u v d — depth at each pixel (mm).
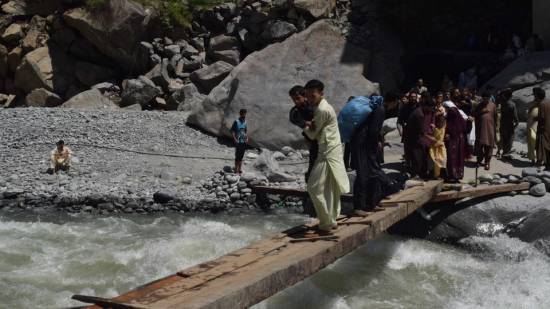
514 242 9328
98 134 17094
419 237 10211
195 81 23453
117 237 10000
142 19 24703
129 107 23047
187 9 26375
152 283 5477
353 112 8070
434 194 9977
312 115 6992
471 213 9898
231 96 17984
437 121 10883
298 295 7395
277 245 6758
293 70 18594
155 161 15055
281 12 24375
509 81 18609
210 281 5488
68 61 25375
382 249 9430
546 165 11992
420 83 15766
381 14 24750
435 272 8539
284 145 16938
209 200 12328
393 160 13320
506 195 10125
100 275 8016
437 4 24609
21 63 25047
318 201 6961
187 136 17625
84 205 12234
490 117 12109
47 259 8633
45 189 12797
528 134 12734
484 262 9070
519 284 8016
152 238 9953
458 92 13859
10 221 11164
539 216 9414
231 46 24766
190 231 10422
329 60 19078
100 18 24234
